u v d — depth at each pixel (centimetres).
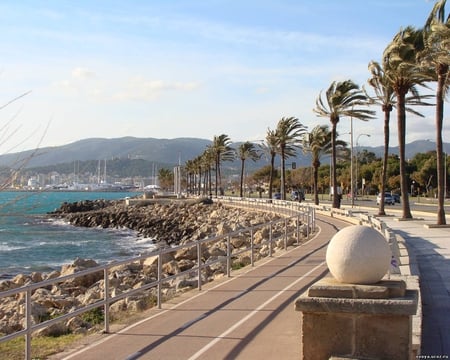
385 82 4750
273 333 994
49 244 5547
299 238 2855
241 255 2678
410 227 3653
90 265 2634
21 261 4284
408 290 708
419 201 8525
